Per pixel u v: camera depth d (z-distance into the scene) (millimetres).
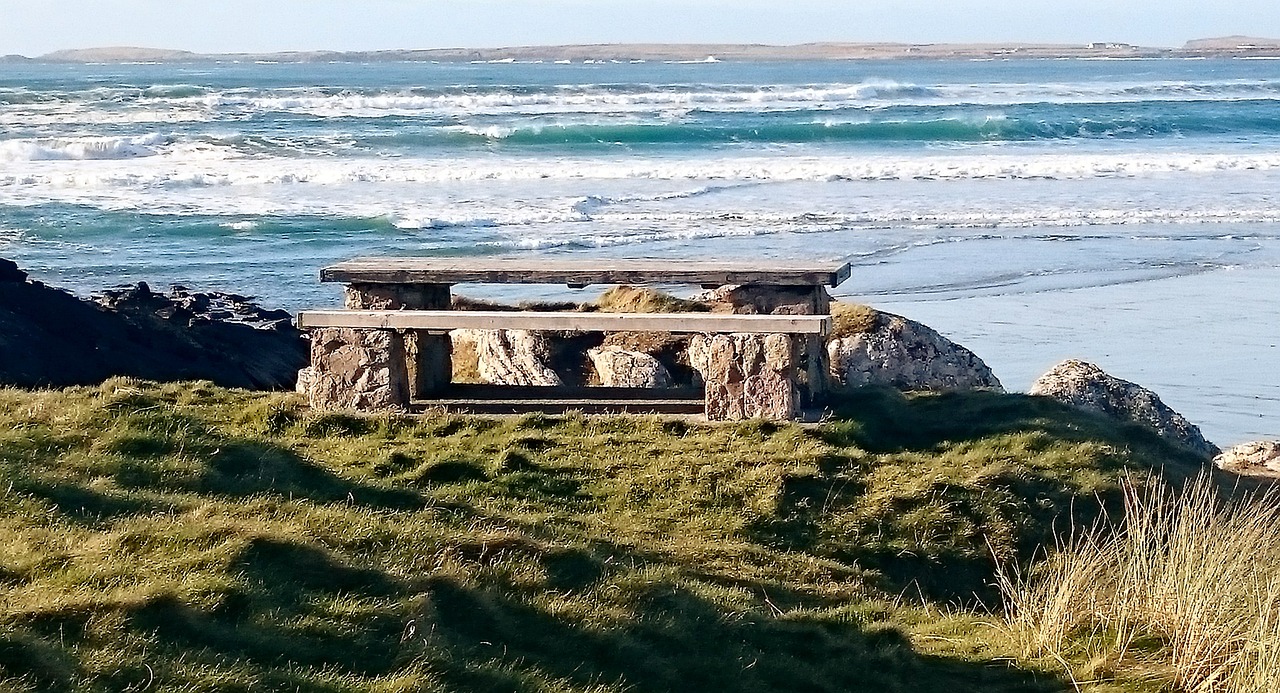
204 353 15664
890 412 10039
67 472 7301
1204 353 18750
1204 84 94938
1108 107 65812
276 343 17000
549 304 13070
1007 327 20281
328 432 9344
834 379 11742
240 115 58719
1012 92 81375
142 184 37531
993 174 41000
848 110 62219
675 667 6133
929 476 8766
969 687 6684
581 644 6105
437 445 9094
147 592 5496
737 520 8195
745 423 9430
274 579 5949
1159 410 12344
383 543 6664
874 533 8266
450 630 5934
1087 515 8664
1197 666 6844
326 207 32938
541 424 9555
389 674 5395
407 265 10367
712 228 29375
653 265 10312
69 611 5266
